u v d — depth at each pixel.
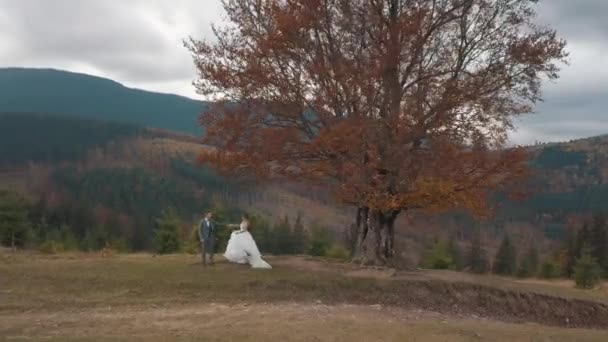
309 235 55.66
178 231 38.47
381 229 22.02
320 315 15.36
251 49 21.06
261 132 20.78
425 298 19.11
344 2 19.89
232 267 20.12
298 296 17.89
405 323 14.94
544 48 19.48
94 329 13.01
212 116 21.50
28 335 12.22
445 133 19.55
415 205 19.66
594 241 64.81
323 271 20.23
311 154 20.98
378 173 19.89
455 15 20.47
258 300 17.23
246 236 20.69
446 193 18.86
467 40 20.73
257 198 115.06
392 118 19.11
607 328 20.08
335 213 113.88
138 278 18.14
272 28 20.89
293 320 14.39
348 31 19.91
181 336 12.09
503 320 18.73
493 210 20.42
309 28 19.66
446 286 19.83
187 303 16.48
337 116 20.19
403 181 19.72
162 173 121.50
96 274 18.38
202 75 21.08
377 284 19.17
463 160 19.23
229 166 21.28
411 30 18.92
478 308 19.38
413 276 20.56
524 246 86.62
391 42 18.98
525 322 18.91
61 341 11.24
